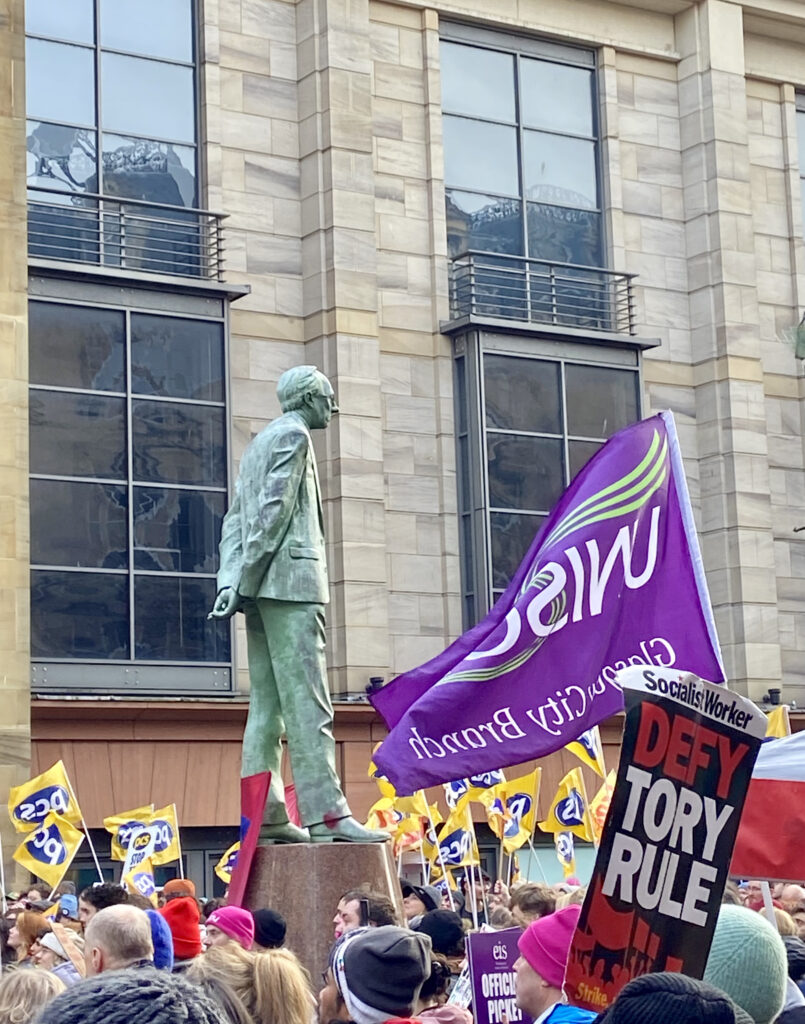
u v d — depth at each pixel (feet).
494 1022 23.77
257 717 38.86
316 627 38.37
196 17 97.76
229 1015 18.79
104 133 94.07
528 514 100.22
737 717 16.05
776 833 30.58
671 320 108.99
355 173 98.73
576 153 108.37
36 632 86.43
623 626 35.86
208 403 92.58
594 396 103.76
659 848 15.84
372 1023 18.78
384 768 33.50
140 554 89.71
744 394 108.06
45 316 88.89
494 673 34.53
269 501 37.93
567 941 18.15
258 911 31.96
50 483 87.92
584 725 34.81
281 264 98.17
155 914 25.53
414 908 39.06
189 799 88.17
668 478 36.91
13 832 68.13
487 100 106.11
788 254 113.19
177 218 95.55
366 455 96.63
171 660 89.66
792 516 110.11
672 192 110.42
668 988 11.24
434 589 99.14
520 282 104.27
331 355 96.94
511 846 62.39
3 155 72.59
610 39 109.40
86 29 94.53
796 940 24.44
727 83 110.63
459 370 101.24
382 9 102.73
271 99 99.30
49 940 31.63
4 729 69.26
